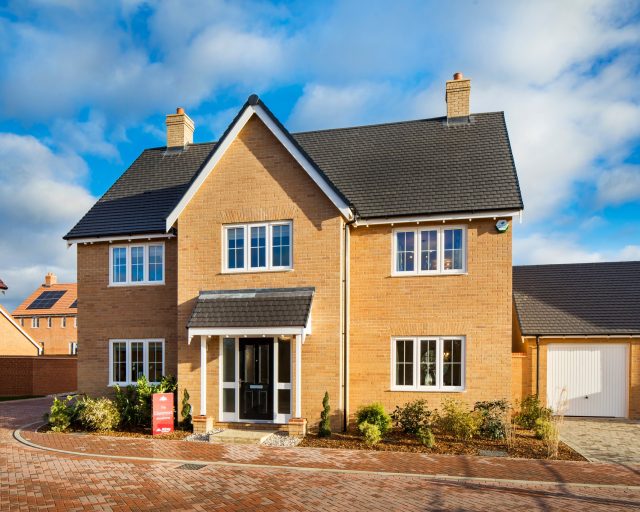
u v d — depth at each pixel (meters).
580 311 16.03
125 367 16.02
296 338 12.60
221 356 13.57
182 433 12.92
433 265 13.94
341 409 12.98
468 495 8.09
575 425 14.05
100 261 16.41
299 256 13.44
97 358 16.19
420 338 13.86
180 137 19.58
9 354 28.83
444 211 13.46
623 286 16.97
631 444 11.70
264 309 13.00
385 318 14.02
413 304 13.87
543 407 13.85
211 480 8.89
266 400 13.35
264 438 12.00
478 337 13.40
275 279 13.55
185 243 14.25
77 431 13.26
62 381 23.42
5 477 9.08
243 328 12.73
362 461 10.14
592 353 15.41
